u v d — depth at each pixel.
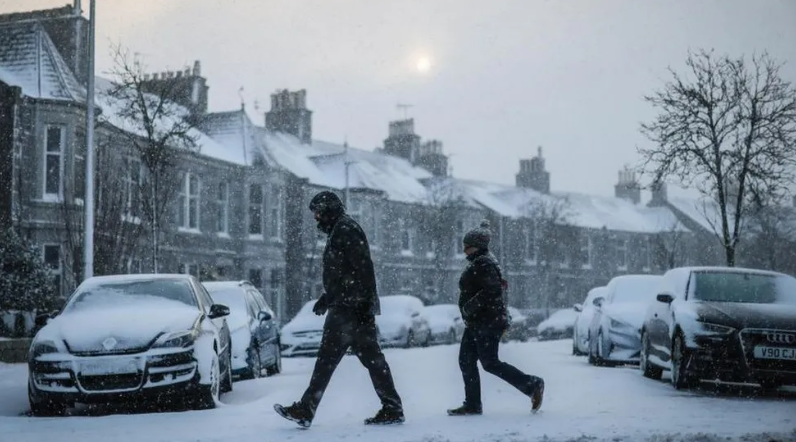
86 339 9.48
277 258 41.28
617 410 8.89
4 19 32.00
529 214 61.91
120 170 26.69
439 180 56.00
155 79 30.30
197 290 11.34
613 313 16.94
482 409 8.73
